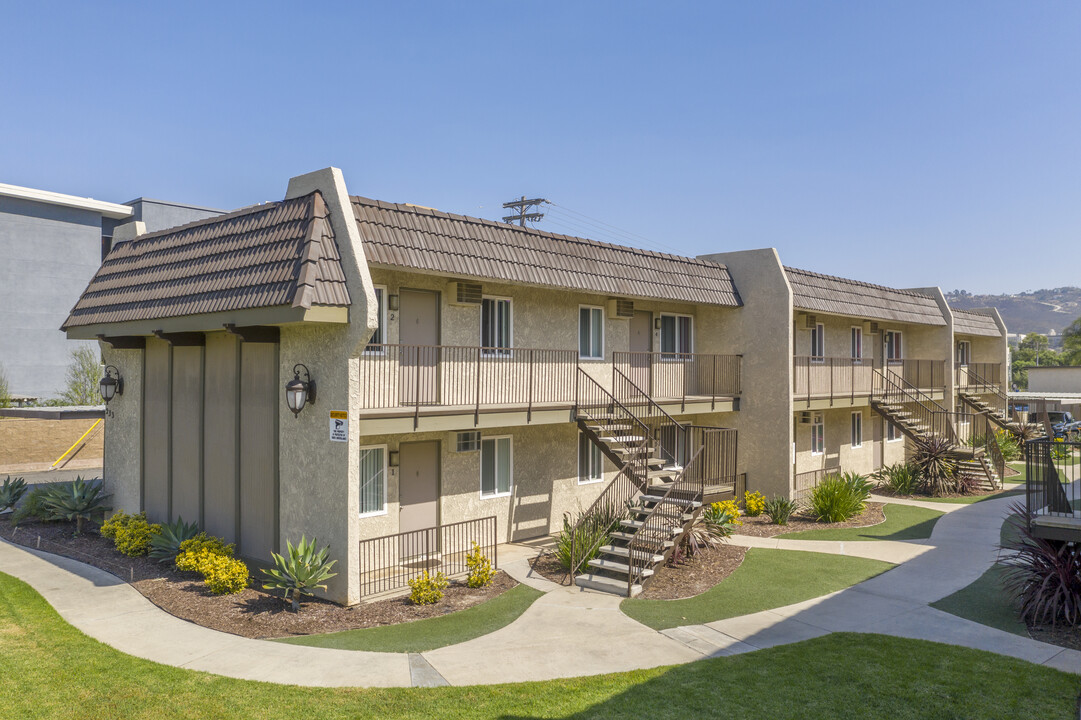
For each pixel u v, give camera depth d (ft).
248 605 38.04
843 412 87.86
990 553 50.78
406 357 46.93
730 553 50.93
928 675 28.86
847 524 61.77
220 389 45.91
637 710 25.82
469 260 46.06
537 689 27.71
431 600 39.09
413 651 31.86
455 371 49.60
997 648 32.07
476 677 28.96
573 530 46.37
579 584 43.21
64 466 91.76
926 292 99.86
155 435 52.13
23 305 117.80
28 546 51.01
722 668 29.81
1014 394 150.92
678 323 69.36
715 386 66.08
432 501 50.65
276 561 40.16
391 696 26.94
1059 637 33.50
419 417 42.39
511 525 55.31
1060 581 35.19
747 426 67.51
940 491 78.38
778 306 66.08
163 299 45.32
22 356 117.70
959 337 117.91
